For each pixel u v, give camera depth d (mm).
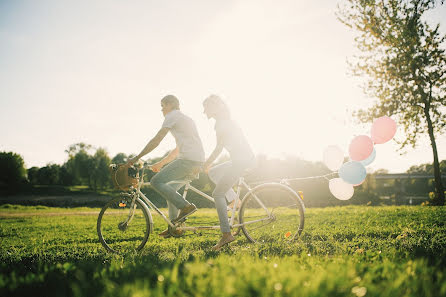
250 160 4457
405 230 5539
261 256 3635
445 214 8664
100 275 2803
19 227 10305
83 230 8977
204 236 5930
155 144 4453
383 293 2051
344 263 2939
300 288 2131
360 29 18234
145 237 4723
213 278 2412
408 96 18031
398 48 17469
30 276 2805
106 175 79312
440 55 17297
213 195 4500
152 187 4547
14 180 75688
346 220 8273
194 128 4598
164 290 2359
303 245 4312
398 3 17578
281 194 4887
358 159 5637
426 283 2240
